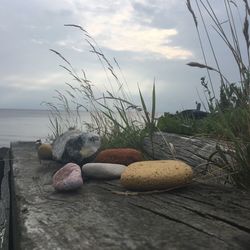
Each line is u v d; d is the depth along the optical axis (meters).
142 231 0.23
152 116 0.47
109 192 0.34
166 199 0.31
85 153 0.45
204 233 0.23
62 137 0.50
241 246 0.21
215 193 0.33
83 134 0.47
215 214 0.26
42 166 0.53
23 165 0.54
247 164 0.34
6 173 0.77
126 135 0.56
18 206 0.30
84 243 0.21
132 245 0.21
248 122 0.35
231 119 0.40
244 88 0.35
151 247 0.21
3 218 0.47
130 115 0.58
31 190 0.36
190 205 0.29
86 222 0.25
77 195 0.33
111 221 0.25
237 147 0.35
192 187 0.35
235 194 0.32
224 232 0.23
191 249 0.20
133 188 0.33
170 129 0.56
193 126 0.56
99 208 0.28
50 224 0.24
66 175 0.35
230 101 0.42
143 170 0.34
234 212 0.27
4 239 0.38
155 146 0.49
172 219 0.25
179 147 0.46
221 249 0.20
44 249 0.20
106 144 0.58
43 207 0.29
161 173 0.33
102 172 0.39
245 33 0.34
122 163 0.44
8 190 0.65
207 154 0.41
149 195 0.32
